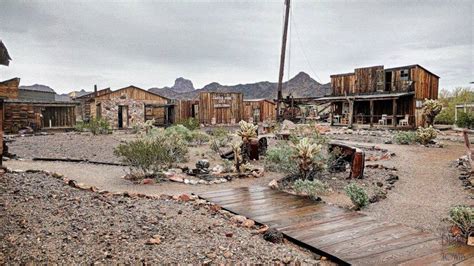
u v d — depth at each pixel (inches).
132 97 1240.2
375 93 1010.1
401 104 991.6
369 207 223.9
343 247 144.6
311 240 152.7
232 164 359.3
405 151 497.7
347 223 179.0
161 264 119.0
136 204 199.0
